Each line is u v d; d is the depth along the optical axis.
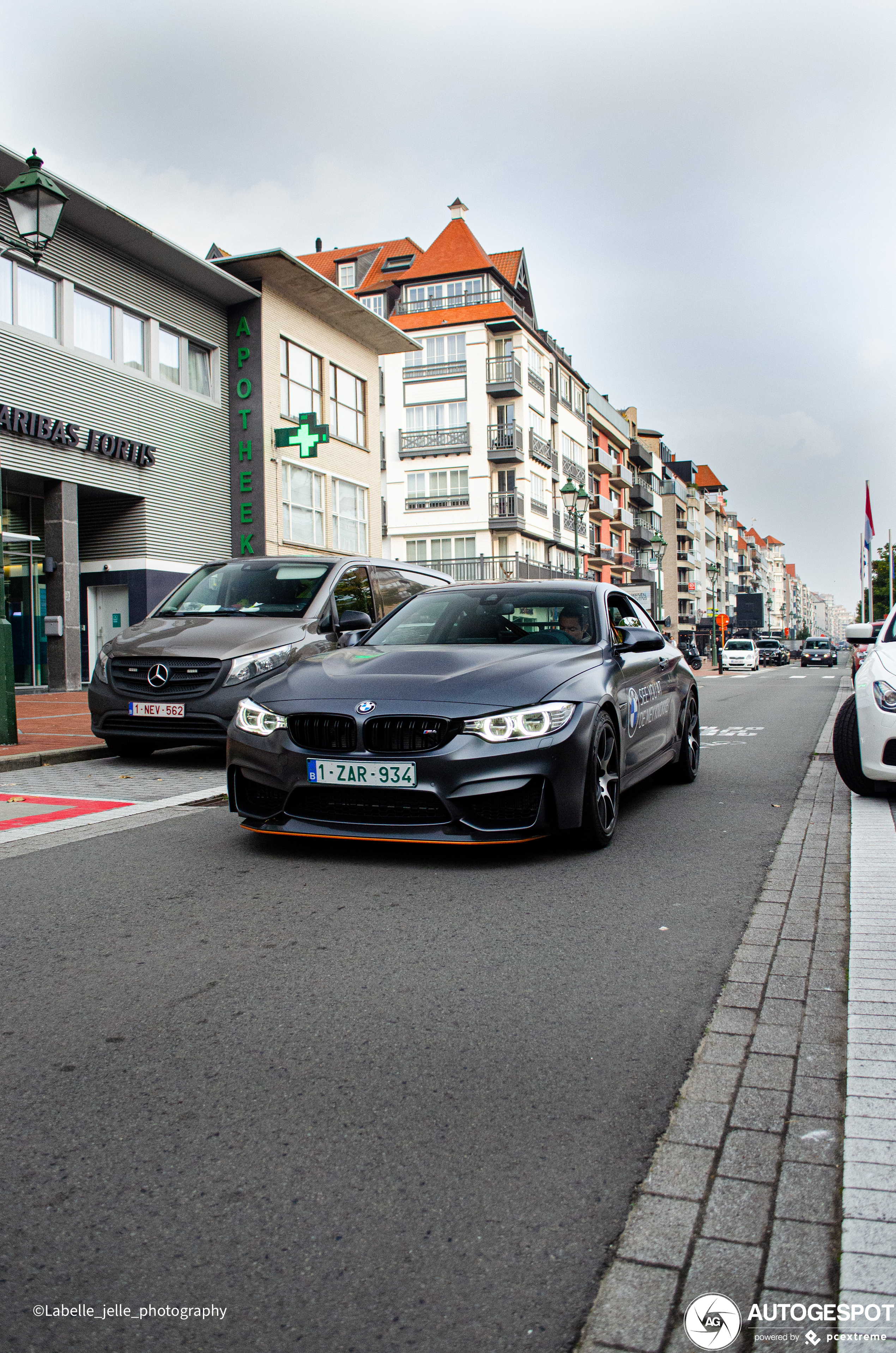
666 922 3.75
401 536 45.09
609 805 5.07
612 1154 2.07
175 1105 2.31
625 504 68.44
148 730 8.15
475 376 44.12
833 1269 1.68
